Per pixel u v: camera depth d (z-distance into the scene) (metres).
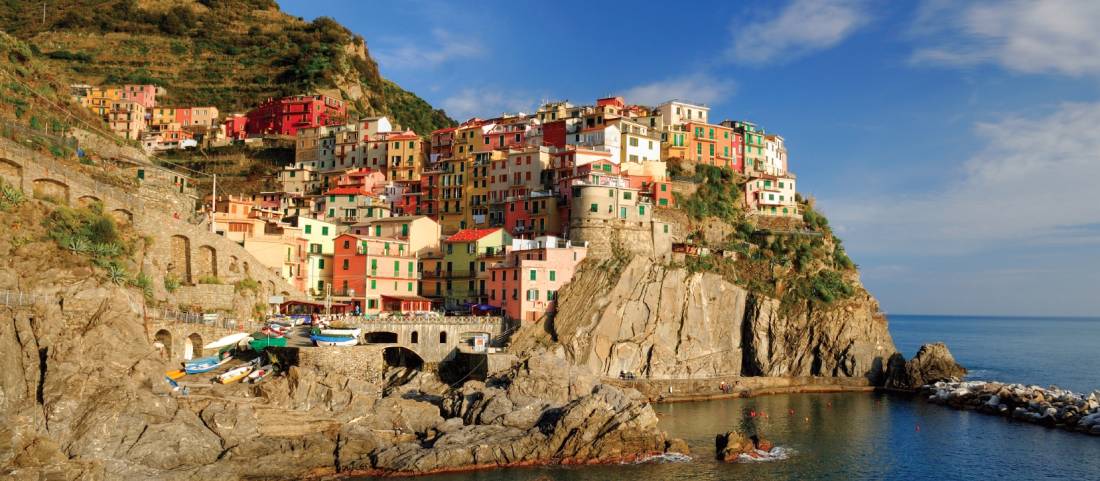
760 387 143.00
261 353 106.94
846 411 127.50
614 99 194.75
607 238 145.62
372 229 157.62
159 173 125.94
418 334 122.94
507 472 87.25
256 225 137.38
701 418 118.12
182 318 103.62
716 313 147.50
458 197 175.00
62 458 71.94
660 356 138.25
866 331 153.12
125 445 77.06
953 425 118.62
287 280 136.38
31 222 93.12
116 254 98.94
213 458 81.06
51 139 113.31
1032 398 130.75
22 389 77.44
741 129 192.50
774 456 97.81
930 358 155.88
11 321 79.19
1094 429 113.19
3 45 126.62
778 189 181.38
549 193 158.50
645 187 161.38
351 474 84.62
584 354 132.62
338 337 108.44
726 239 165.75
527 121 191.88
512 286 136.00
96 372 80.88
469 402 101.06
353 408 93.75
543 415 97.38
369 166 197.50
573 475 86.88
